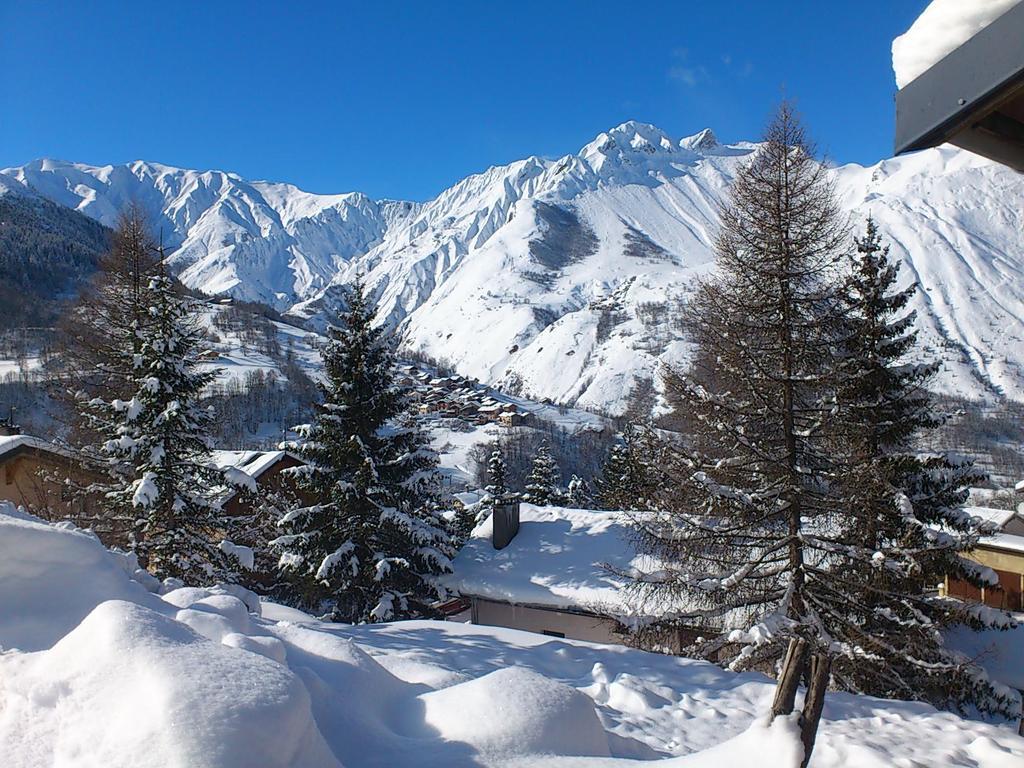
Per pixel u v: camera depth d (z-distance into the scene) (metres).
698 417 12.95
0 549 5.68
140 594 6.40
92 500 19.73
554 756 4.28
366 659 5.74
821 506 12.45
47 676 3.43
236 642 4.72
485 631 12.17
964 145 2.23
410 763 4.03
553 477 47.91
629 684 8.30
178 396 18.06
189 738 2.91
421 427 20.50
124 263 19.02
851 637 12.37
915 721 7.73
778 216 12.87
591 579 18.94
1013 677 13.83
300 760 3.21
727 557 12.88
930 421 13.20
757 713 7.78
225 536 20.27
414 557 18.98
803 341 12.70
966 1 1.82
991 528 12.68
